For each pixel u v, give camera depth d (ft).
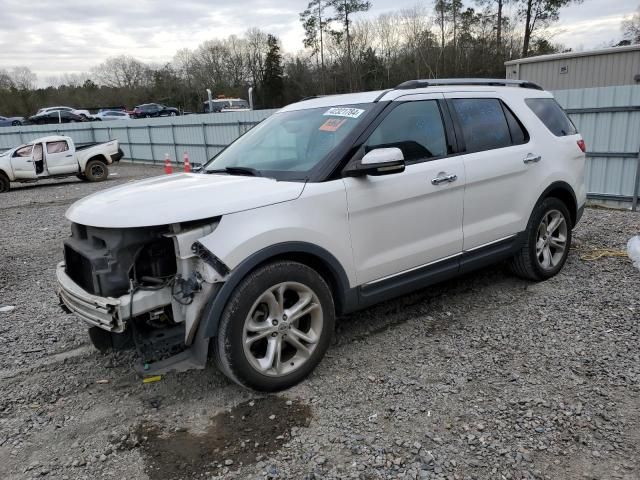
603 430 9.41
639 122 28.63
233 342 10.23
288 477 8.63
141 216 9.85
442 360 12.26
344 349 13.08
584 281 16.88
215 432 9.95
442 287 16.99
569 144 17.20
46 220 36.42
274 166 12.51
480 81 15.60
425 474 8.52
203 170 14.08
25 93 232.12
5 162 55.52
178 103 245.04
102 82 279.49
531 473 8.45
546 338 13.08
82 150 60.54
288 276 10.75
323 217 11.21
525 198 15.56
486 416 9.98
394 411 10.31
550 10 130.31
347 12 165.68
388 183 12.25
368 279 12.25
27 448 9.80
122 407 11.04
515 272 16.87
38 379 12.46
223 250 9.96
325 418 10.19
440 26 150.92
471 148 14.25
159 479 8.75
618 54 47.26
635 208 29.01
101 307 10.00
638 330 13.20
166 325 10.93
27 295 19.25
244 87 238.27
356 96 13.67
